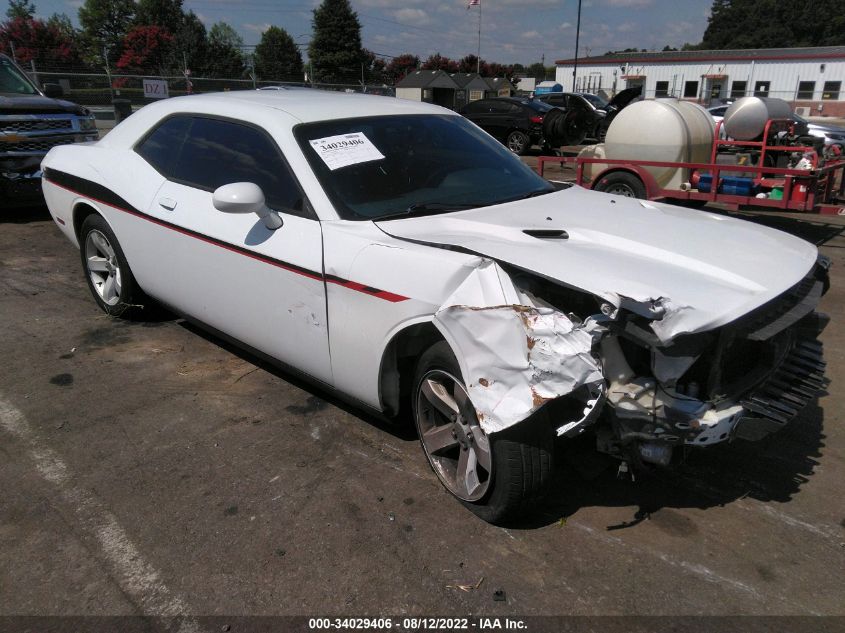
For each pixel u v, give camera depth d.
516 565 2.44
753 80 40.19
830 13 76.19
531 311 2.24
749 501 2.82
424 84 36.09
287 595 2.30
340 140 3.30
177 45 50.53
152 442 3.25
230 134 3.58
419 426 2.87
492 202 3.31
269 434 3.32
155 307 4.77
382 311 2.70
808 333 2.96
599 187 8.66
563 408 2.44
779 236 3.06
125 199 4.11
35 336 4.54
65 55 48.62
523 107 17.19
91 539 2.57
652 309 2.16
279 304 3.20
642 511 2.75
